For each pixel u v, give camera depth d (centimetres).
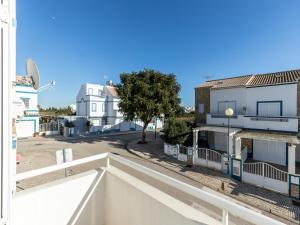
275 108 1542
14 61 309
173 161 1527
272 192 998
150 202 296
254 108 1661
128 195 343
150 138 2734
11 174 254
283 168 1376
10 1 244
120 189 363
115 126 3478
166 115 2094
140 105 1994
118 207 368
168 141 1800
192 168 1357
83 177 380
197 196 221
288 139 1173
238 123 1611
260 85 1614
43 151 1844
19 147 2028
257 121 1488
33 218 317
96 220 395
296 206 859
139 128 3816
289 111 1470
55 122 3095
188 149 1479
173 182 252
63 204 354
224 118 1723
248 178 1113
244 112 1694
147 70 2141
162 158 1614
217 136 1909
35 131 2741
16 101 424
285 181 997
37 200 322
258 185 1073
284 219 764
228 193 982
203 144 2016
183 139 1752
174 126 1781
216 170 1310
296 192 927
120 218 363
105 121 3597
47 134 2914
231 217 593
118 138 2744
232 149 1459
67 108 4997
